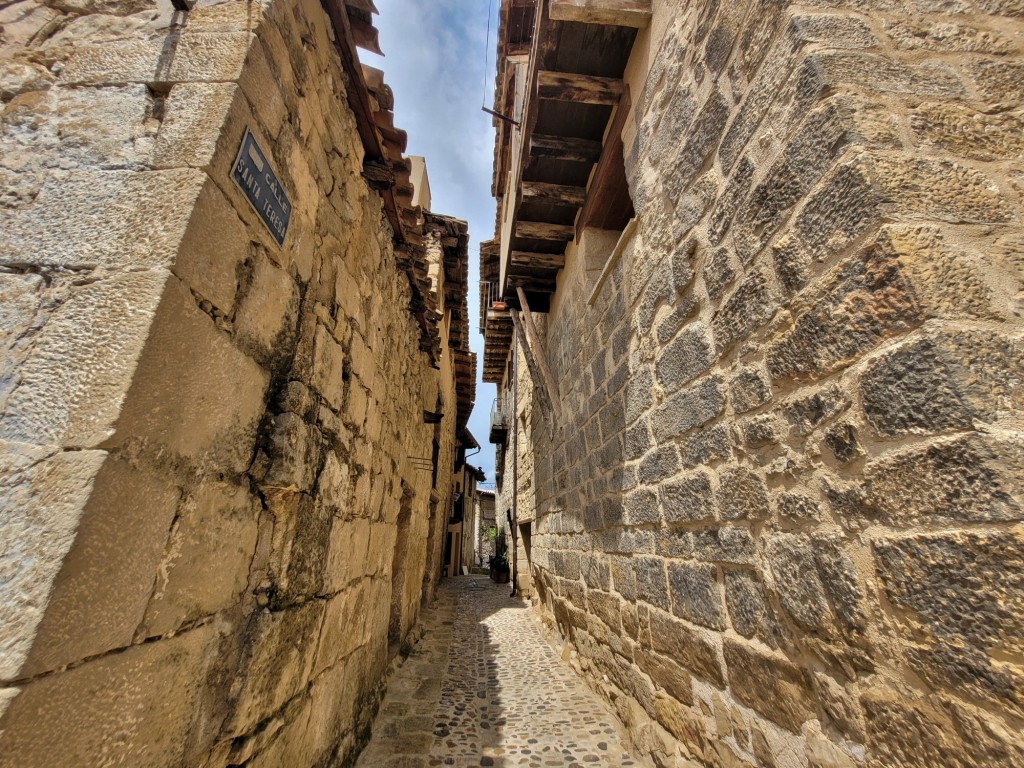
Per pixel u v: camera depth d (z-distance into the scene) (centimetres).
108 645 75
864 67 118
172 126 107
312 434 157
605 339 310
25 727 61
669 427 209
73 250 93
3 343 85
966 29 125
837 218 111
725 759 160
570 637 404
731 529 158
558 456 451
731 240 160
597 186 334
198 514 99
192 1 124
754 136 148
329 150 183
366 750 235
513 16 403
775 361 135
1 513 72
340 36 180
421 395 468
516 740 256
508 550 1177
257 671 121
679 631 196
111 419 78
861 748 103
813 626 118
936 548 86
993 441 81
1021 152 110
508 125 530
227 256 110
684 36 203
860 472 104
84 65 116
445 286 579
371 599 256
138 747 80
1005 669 75
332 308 185
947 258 95
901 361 94
